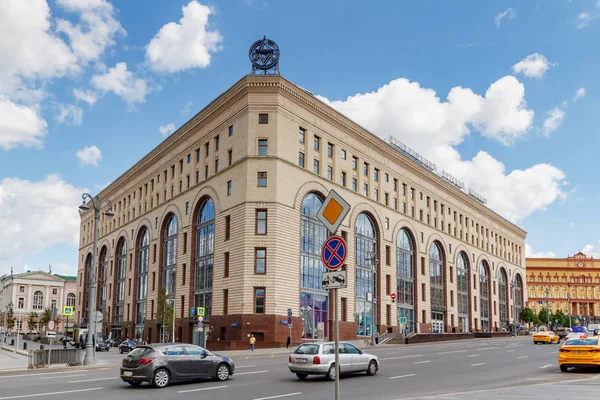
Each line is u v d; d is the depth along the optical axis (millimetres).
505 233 115625
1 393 19531
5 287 150250
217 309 57312
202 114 65375
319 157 62062
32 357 30391
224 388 20891
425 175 83812
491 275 104688
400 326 72875
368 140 70312
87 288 101562
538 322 123188
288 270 55375
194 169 66688
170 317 61812
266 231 54812
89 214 104750
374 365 25562
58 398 18281
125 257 84688
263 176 56031
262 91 57531
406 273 76688
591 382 21031
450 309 86625
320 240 61000
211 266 60375
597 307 169625
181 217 68000
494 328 103312
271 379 23938
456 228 92875
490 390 18766
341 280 10695
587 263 172375
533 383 21719
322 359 23266
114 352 56000
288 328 53906
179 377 21766
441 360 34156
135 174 83938
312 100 61281
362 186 68562
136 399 18094
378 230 70812
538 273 173500
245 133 57250
